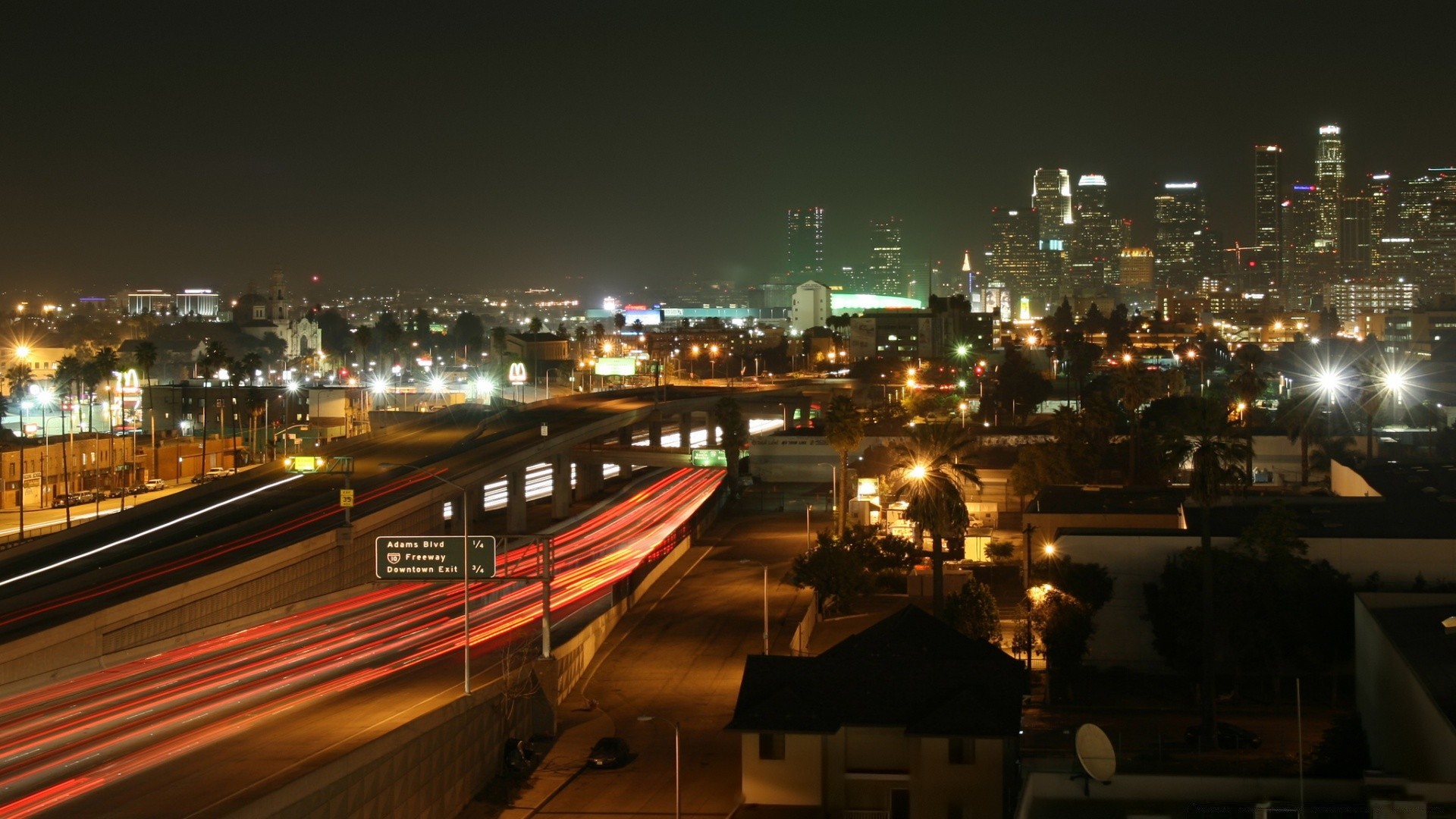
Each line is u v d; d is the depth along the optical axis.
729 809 55.31
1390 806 38.69
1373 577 75.12
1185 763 58.66
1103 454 146.12
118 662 71.62
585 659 79.94
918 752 51.97
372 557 104.81
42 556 94.25
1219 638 75.00
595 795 58.22
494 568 66.56
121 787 48.72
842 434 111.94
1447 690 50.59
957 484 80.00
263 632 82.62
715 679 77.31
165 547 95.12
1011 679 55.28
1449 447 156.38
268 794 43.97
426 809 54.50
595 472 180.62
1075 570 78.50
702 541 129.62
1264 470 137.00
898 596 97.50
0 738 56.00
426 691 65.69
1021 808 39.62
